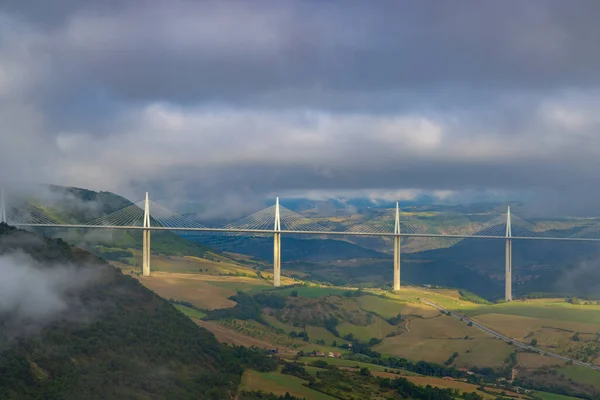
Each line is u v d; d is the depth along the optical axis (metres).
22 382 150.12
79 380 158.25
